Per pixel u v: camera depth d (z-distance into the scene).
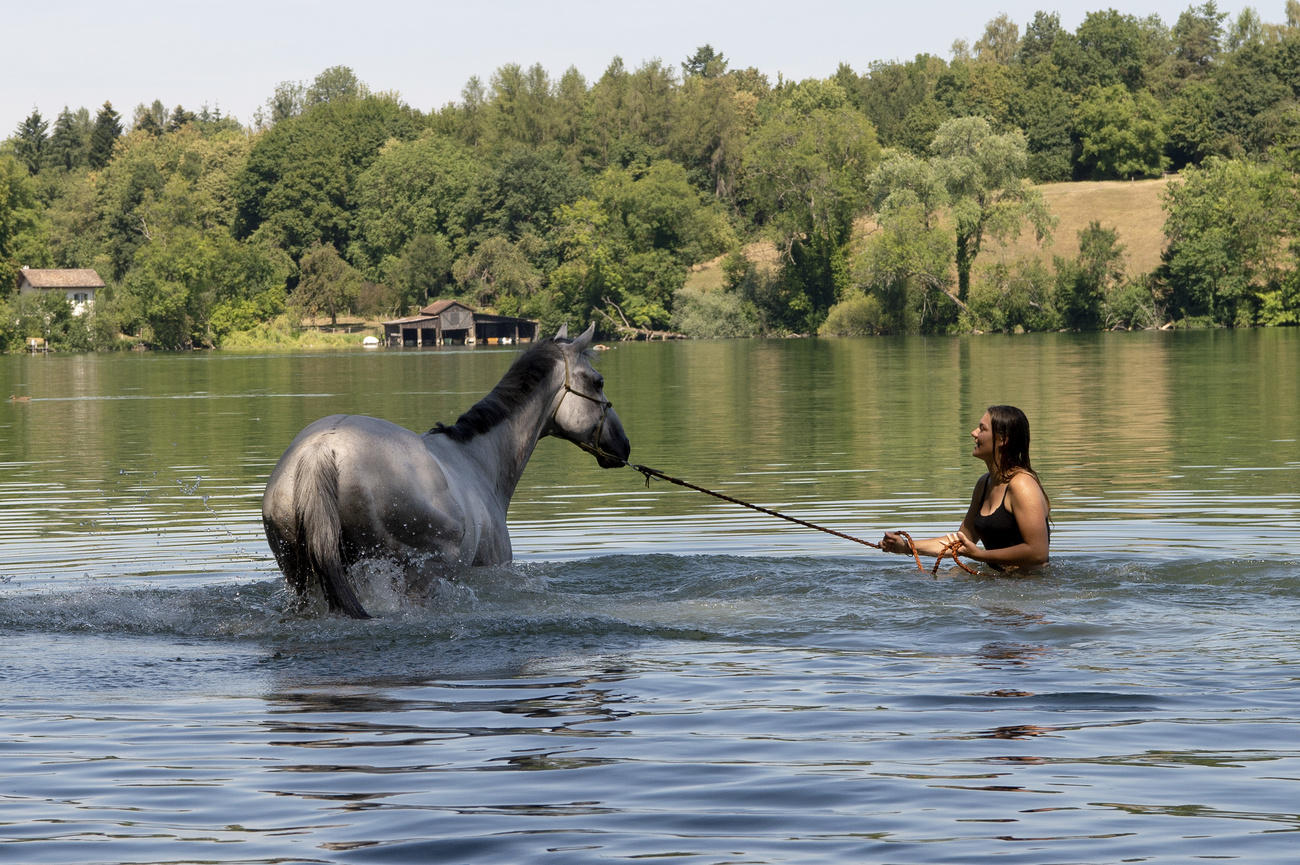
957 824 4.29
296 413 33.00
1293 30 175.25
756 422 27.55
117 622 7.92
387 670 6.72
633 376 50.69
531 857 4.02
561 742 5.33
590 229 130.25
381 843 4.16
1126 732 5.41
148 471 19.69
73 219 167.75
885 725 5.55
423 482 8.09
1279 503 14.12
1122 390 35.25
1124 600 8.46
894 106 178.25
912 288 107.88
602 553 11.46
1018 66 170.62
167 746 5.35
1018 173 105.31
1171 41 176.75
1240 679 6.36
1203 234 102.56
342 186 161.75
